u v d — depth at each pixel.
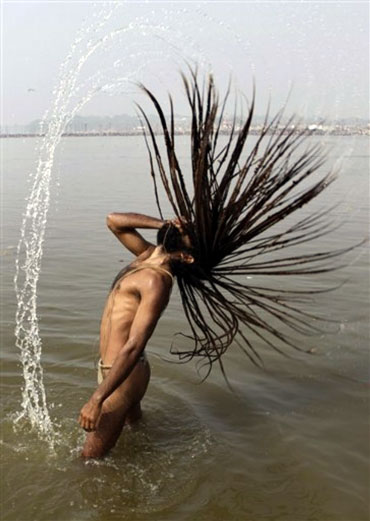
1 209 13.52
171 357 5.45
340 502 3.51
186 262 3.88
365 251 9.24
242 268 4.12
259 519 3.38
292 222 11.41
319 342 5.73
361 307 6.62
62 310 6.58
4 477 3.72
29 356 5.43
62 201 14.79
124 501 3.52
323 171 17.55
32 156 34.69
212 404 4.66
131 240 4.09
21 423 4.32
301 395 4.77
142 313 3.67
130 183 19.02
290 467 3.84
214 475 3.76
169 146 3.77
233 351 5.55
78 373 5.15
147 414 4.49
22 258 8.88
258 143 3.81
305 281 7.62
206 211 3.79
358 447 4.04
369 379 5.02
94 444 3.85
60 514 3.41
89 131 100.94
